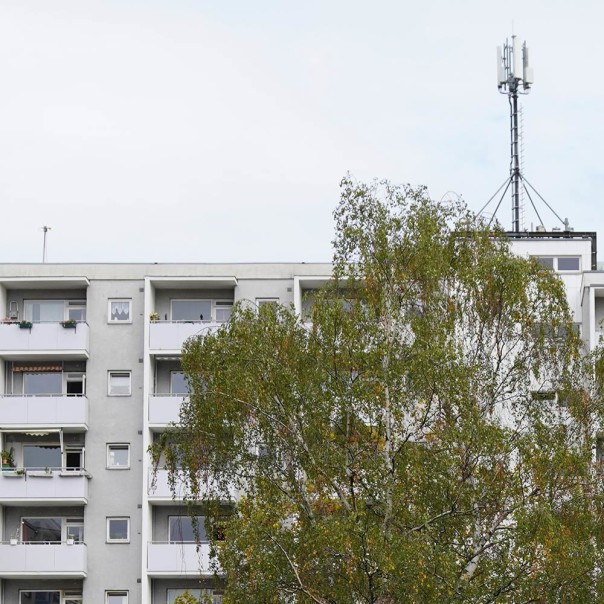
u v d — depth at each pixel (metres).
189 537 106.31
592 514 71.94
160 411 106.56
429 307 76.75
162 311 109.94
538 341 78.38
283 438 73.25
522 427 76.19
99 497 106.81
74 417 107.19
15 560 104.88
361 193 78.88
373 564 66.62
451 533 70.69
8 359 108.81
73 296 110.38
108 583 105.50
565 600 68.81
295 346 74.94
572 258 115.12
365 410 72.00
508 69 120.94
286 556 68.50
